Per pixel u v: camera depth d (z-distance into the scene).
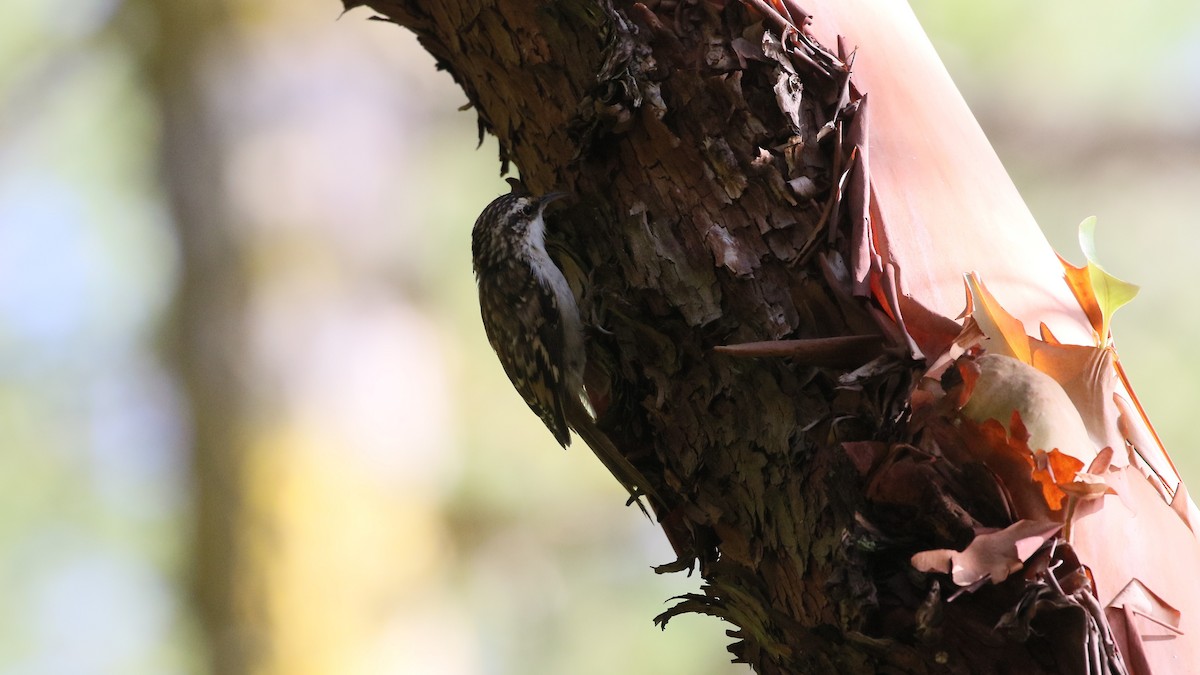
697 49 3.76
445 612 11.84
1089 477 3.11
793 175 3.62
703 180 3.76
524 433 13.19
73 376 14.33
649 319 3.87
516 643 13.12
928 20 11.16
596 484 13.40
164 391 12.79
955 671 3.15
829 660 3.47
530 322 5.27
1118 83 11.52
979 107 11.62
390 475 11.56
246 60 12.20
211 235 11.71
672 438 3.89
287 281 11.70
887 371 3.35
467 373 13.01
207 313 11.55
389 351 11.92
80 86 13.35
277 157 12.01
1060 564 3.12
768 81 3.68
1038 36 11.11
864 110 3.63
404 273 12.38
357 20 12.73
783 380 3.56
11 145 13.65
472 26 4.39
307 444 11.28
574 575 13.45
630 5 3.86
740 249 3.68
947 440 3.22
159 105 12.09
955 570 3.06
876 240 3.60
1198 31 10.86
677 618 13.31
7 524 14.19
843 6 3.88
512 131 4.59
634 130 3.88
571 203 4.23
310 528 11.13
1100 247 11.62
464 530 12.97
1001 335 3.48
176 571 12.00
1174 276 11.44
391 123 12.71
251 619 10.85
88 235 14.13
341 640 10.95
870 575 3.22
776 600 3.62
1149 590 3.30
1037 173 11.77
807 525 3.45
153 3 12.19
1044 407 3.18
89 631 13.97
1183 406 10.97
